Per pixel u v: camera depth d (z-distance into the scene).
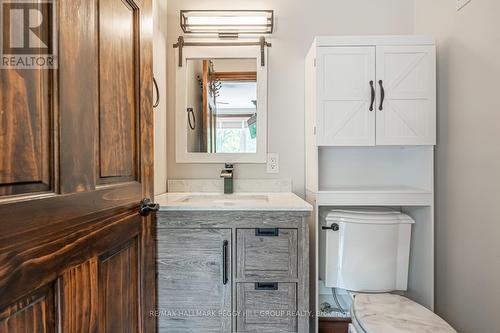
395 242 1.62
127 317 0.98
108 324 0.85
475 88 1.34
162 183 1.81
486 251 1.28
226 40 1.87
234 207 1.31
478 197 1.32
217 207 1.31
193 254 1.32
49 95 0.61
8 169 0.52
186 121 1.88
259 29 1.86
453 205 1.49
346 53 1.57
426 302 1.60
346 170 1.88
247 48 1.86
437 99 1.61
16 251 0.53
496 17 1.21
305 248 1.32
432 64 1.56
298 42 1.87
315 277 1.60
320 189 1.70
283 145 1.89
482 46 1.29
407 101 1.57
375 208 1.84
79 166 0.71
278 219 1.32
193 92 1.88
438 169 1.61
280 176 1.89
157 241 1.31
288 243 1.32
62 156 0.64
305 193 1.87
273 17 1.87
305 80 1.86
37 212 0.57
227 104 1.88
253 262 1.32
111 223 0.87
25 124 0.55
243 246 1.32
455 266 1.48
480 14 1.30
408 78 1.57
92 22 0.77
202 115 1.88
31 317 0.56
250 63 1.87
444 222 1.56
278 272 1.32
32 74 0.57
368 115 1.58
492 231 1.25
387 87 1.57
